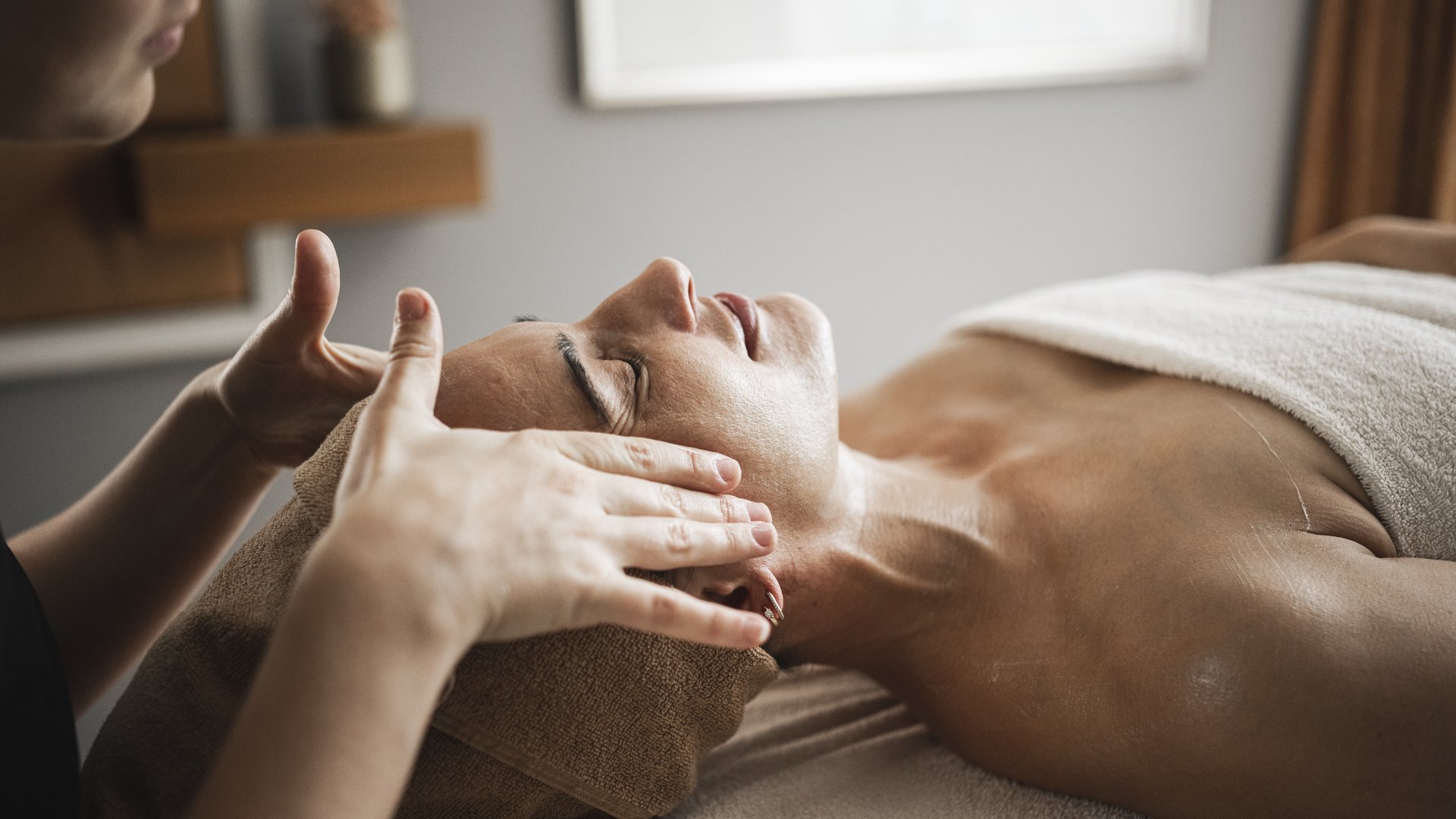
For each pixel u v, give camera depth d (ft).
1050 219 8.80
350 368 2.84
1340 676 2.51
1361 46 8.30
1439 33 7.95
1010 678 2.97
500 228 7.37
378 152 6.25
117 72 2.38
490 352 2.66
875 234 8.36
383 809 1.73
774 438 2.78
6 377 6.34
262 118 6.64
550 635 2.40
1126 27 8.46
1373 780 2.48
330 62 6.37
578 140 7.41
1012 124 8.48
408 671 1.75
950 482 3.41
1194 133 8.95
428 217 7.16
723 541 2.15
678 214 7.79
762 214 8.00
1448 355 3.35
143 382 6.78
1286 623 2.60
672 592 1.96
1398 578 2.70
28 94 2.30
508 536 1.88
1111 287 4.32
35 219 6.28
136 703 2.55
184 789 2.48
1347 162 8.62
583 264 7.66
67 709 2.48
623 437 2.28
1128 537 3.00
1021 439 3.59
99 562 2.95
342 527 1.82
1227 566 2.78
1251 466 3.05
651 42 7.36
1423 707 2.46
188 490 3.01
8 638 2.32
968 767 3.09
